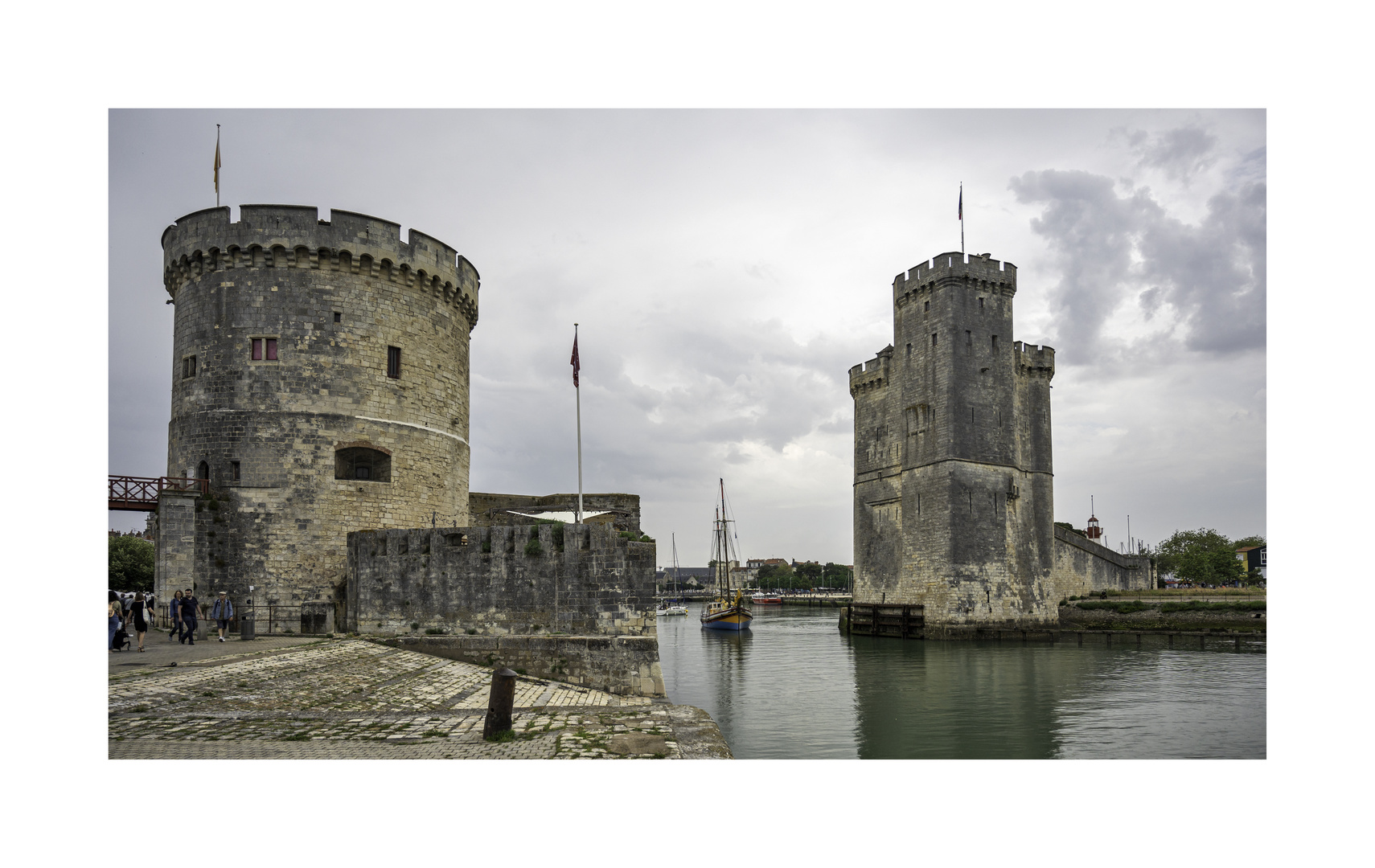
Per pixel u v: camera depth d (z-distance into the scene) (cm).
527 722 2009
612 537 2856
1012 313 6844
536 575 2914
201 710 1852
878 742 2714
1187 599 6469
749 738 2783
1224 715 3152
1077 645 6066
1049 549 7031
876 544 7575
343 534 3534
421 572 3056
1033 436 7262
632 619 2812
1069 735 2816
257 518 3425
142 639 2686
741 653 5897
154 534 3634
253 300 3525
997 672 4509
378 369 3700
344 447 3566
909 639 6694
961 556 6394
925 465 6725
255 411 3472
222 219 3538
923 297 6900
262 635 3297
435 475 3934
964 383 6556
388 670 2531
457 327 4212
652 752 1692
